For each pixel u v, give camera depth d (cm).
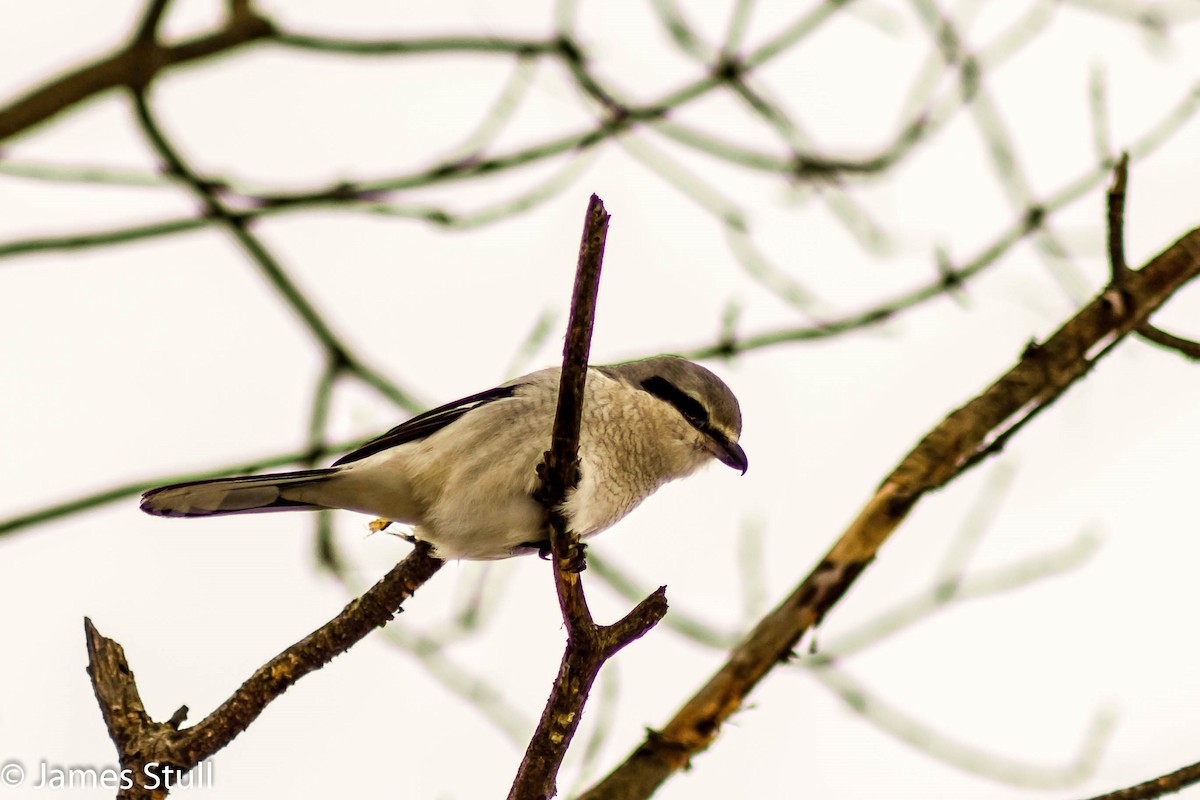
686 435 913
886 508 778
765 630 774
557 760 646
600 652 630
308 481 788
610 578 1127
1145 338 790
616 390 859
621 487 865
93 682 706
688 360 985
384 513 809
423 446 795
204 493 782
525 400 812
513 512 796
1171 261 794
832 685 1010
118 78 1133
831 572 773
